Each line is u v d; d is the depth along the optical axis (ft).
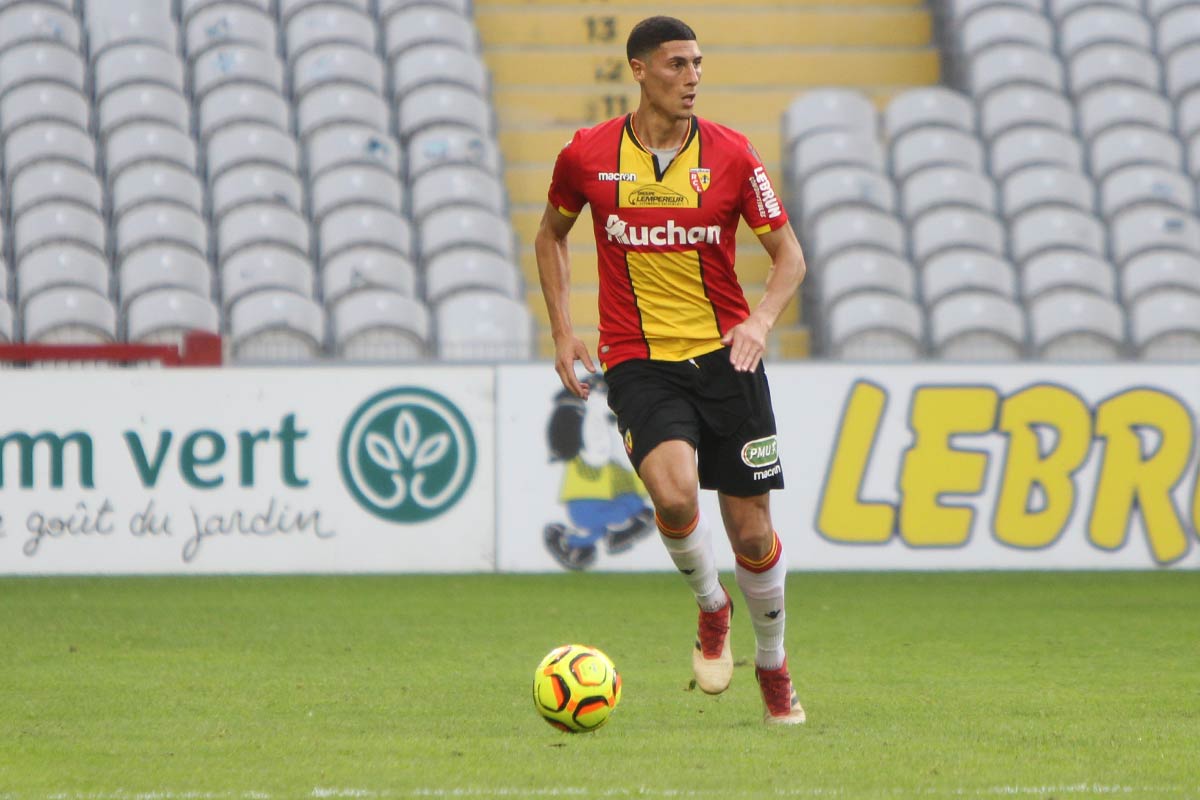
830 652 86.94
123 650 87.66
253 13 205.87
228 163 186.91
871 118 203.82
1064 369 136.46
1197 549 136.56
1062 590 121.39
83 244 171.94
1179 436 136.26
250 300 162.71
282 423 134.31
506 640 92.17
